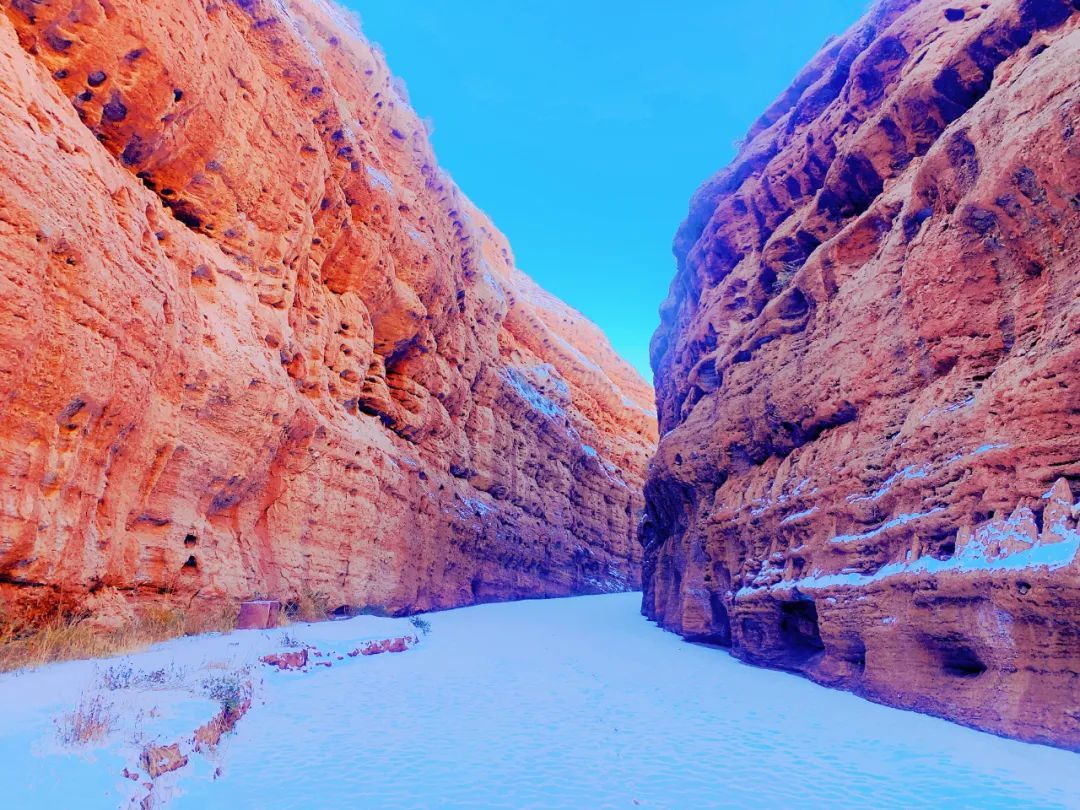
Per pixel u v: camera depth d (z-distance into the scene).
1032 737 6.76
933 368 10.08
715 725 8.31
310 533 15.73
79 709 5.25
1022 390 7.96
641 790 5.66
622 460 57.12
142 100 10.54
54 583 7.98
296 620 14.27
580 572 45.25
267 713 7.59
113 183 9.38
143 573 10.04
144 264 9.76
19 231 7.13
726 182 24.09
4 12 8.58
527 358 47.00
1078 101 7.49
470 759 6.39
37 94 8.05
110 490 9.30
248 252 14.01
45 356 7.57
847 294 12.98
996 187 8.65
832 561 11.41
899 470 10.07
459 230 32.31
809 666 12.41
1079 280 7.70
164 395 10.53
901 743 7.16
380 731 7.25
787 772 6.24
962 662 8.42
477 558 30.12
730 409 17.64
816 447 13.22
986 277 9.48
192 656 8.80
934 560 8.71
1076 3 9.68
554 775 6.00
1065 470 7.34
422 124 28.62
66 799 3.79
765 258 18.09
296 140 15.48
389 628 15.80
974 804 5.26
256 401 12.77
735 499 16.75
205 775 5.16
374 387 21.55
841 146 15.92
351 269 19.62
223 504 12.67
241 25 15.91
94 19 9.72
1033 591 6.87
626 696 10.31
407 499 21.94
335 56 23.55
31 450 7.59
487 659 13.57
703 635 18.22
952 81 11.68
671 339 29.00
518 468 37.62
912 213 11.16
